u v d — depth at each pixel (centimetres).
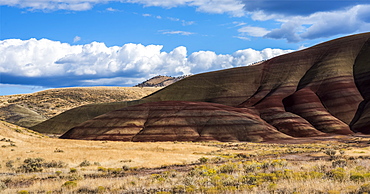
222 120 10894
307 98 13438
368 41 16588
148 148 5591
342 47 16862
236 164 3141
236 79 17788
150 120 11362
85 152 4512
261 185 1722
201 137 10162
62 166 3391
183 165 3503
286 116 12206
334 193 1362
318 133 11019
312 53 17700
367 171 2109
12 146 4966
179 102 12469
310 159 3656
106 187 2000
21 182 2430
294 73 16725
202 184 1878
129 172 2983
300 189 1527
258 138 9938
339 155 4056
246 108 13525
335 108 12781
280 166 2759
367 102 12625
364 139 8750
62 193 1850
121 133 10738
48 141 6191
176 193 1678
